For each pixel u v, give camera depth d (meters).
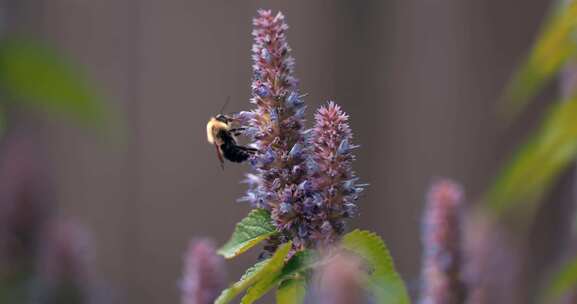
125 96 12.46
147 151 12.46
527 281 11.53
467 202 12.34
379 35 12.48
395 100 12.48
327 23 12.45
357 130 12.40
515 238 10.88
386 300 3.27
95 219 12.44
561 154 4.96
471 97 12.49
